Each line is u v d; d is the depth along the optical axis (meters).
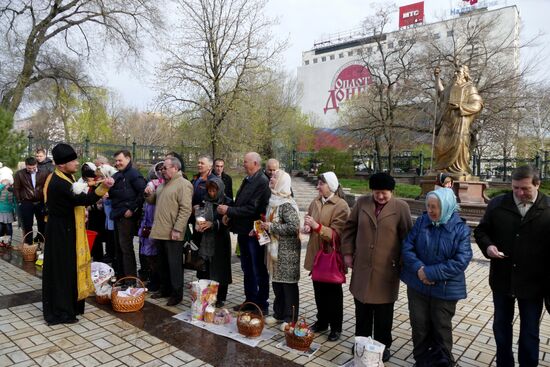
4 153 12.04
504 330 3.23
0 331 3.93
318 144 41.91
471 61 21.61
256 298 4.69
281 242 4.14
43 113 33.41
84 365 3.29
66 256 4.18
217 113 20.30
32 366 3.25
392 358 3.62
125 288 4.87
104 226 6.66
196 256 4.93
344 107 46.69
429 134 22.92
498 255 3.08
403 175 23.77
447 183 7.33
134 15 20.28
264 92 22.73
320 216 3.93
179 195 4.68
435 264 3.13
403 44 24.27
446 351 3.17
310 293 5.58
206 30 20.11
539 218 3.03
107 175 4.59
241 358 3.47
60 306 4.14
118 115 47.44
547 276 3.05
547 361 3.65
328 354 3.61
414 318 3.29
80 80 21.94
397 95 23.19
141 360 3.39
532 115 21.30
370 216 3.51
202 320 4.25
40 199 7.15
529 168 3.03
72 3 19.73
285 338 3.75
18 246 7.83
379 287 3.42
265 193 4.57
